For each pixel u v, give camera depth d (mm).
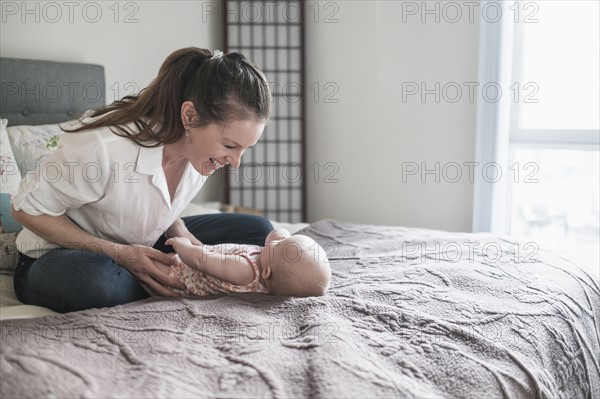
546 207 3361
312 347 1204
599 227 3258
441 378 1194
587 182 3246
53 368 1067
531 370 1292
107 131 1521
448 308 1471
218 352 1191
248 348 1202
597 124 3150
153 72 3180
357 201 3574
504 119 3066
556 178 3314
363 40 3418
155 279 1600
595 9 3088
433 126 3303
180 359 1148
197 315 1368
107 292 1483
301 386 1090
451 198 3307
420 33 3268
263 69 3510
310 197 3711
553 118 3240
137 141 1520
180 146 1582
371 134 3477
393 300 1507
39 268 1519
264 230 2012
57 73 2688
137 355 1158
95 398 998
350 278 1744
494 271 1812
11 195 2107
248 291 1604
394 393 1091
